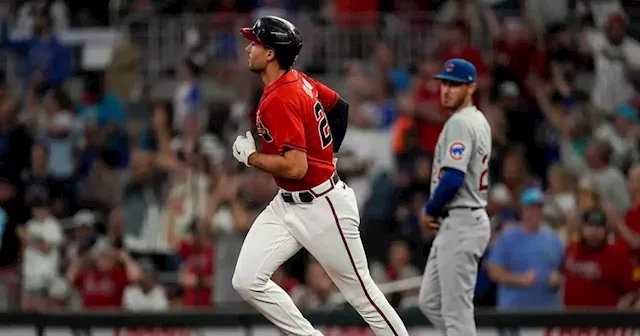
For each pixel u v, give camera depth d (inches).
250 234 1019.9
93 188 2085.4
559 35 2290.8
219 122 2166.6
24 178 2063.2
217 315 1505.9
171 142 2105.1
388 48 2239.2
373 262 1804.9
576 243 1582.2
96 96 2367.1
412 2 2402.8
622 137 2079.2
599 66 2287.2
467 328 1122.0
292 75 988.6
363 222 1850.4
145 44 2427.4
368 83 2134.6
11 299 1815.9
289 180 999.6
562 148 2063.2
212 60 2314.2
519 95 2162.9
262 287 1008.2
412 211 1825.8
